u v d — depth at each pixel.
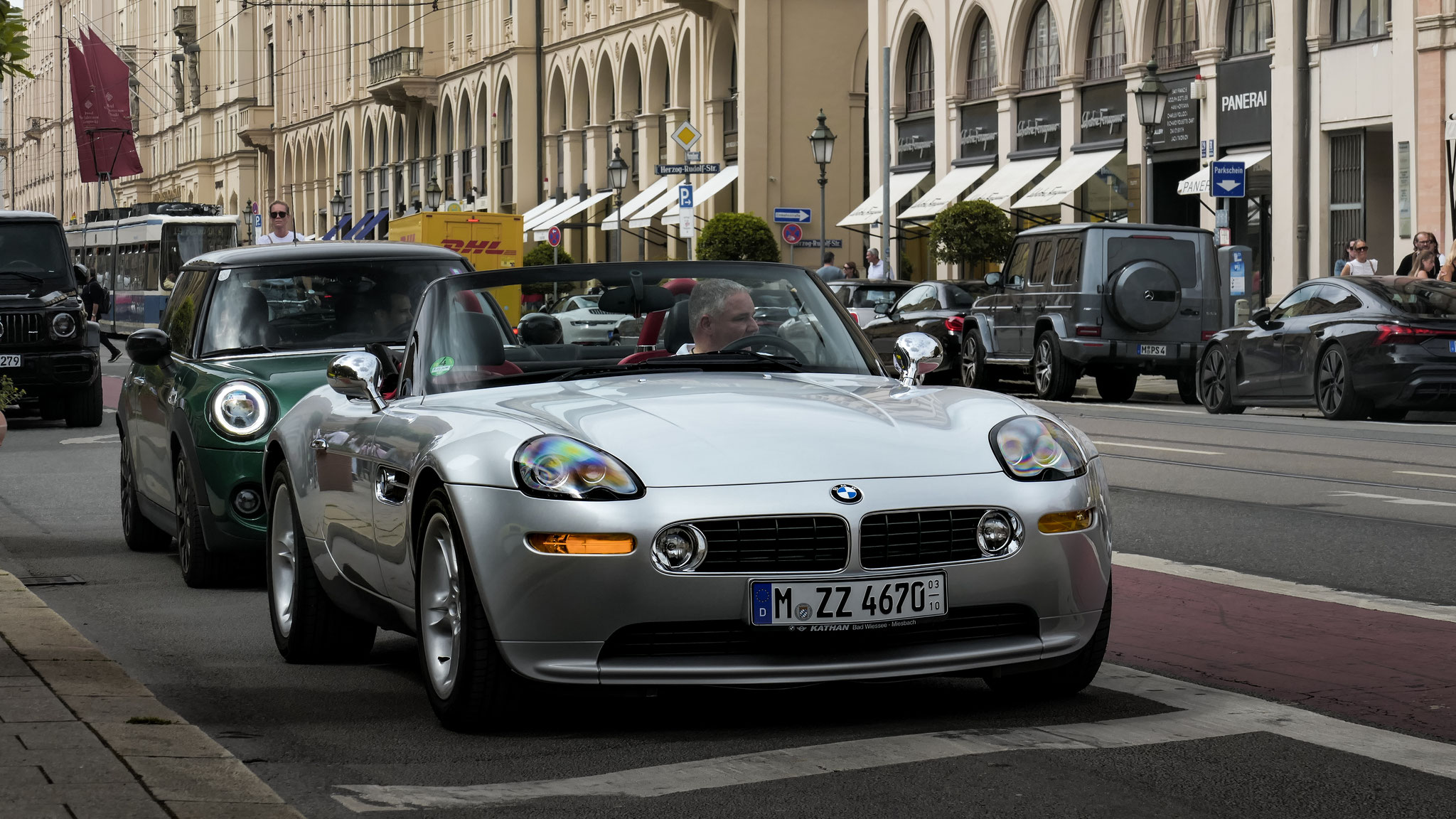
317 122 142.75
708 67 81.19
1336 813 6.91
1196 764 7.68
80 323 32.97
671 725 8.70
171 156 182.88
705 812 7.04
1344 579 13.48
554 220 91.88
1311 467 22.17
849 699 9.24
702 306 10.55
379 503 9.47
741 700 9.27
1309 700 9.09
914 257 71.81
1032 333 38.91
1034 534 8.35
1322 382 30.36
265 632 12.16
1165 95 47.88
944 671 8.20
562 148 99.06
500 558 8.10
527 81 101.00
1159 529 16.58
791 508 8.01
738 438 8.38
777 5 77.75
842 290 48.28
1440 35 43.97
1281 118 49.19
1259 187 50.69
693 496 8.02
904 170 69.75
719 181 79.75
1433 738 8.22
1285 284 49.38
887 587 8.09
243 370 14.34
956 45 65.38
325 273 15.88
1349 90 47.00
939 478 8.29
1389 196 47.09
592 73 94.06
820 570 8.04
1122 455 24.36
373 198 130.88
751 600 8.00
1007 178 61.56
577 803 7.25
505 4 103.44
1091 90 58.12
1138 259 37.03
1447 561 14.27
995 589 8.27
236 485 13.74
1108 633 8.89
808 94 78.44
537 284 10.57
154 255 75.25
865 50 78.69
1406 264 37.59
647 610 7.96
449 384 10.05
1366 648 10.58
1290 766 7.64
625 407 8.87
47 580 14.71
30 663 9.99
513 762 8.01
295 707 9.46
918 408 9.05
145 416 15.53
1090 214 58.06
